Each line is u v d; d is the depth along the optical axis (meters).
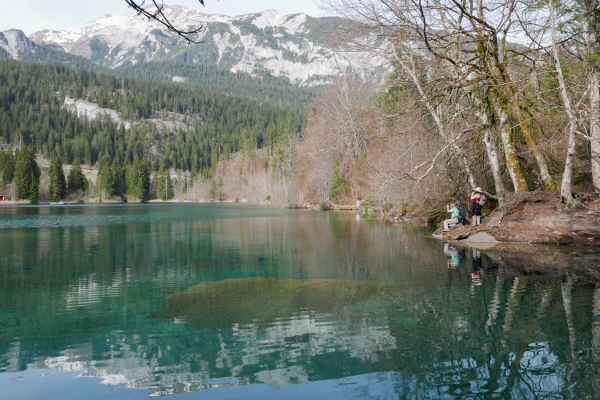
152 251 13.90
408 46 15.27
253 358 4.72
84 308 6.89
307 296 7.37
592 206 12.50
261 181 87.44
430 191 19.83
